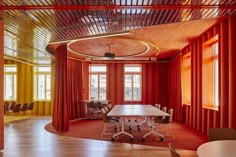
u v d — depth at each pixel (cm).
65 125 858
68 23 557
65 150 572
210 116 734
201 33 794
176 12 480
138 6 443
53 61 1280
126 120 1111
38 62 1331
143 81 1382
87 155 528
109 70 1381
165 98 1360
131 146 611
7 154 537
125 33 717
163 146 609
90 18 519
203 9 462
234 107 579
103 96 1381
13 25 576
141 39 860
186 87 1057
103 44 938
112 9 459
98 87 1381
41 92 1430
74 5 441
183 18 525
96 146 612
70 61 1195
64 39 741
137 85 1395
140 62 1373
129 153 543
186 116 1019
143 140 682
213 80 800
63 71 896
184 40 895
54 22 549
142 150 570
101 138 717
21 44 807
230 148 261
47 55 1074
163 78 1370
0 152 553
